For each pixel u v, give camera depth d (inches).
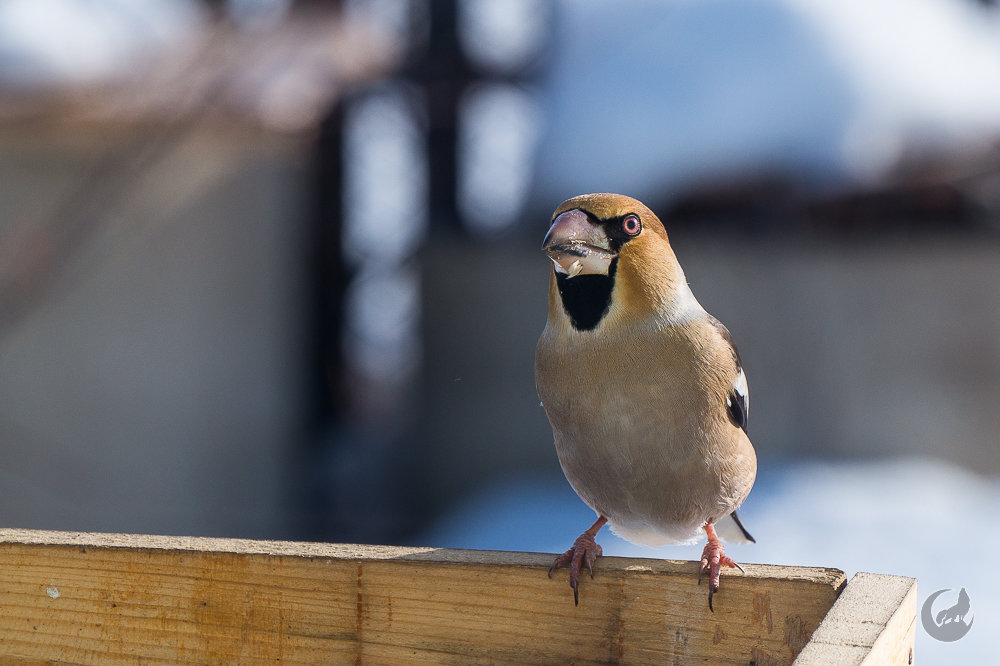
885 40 530.9
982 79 524.1
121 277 523.2
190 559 155.6
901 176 490.0
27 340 511.5
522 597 149.8
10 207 493.4
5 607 160.1
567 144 546.6
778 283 498.3
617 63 557.9
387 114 611.2
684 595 145.3
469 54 594.2
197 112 482.9
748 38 531.2
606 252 174.1
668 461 177.5
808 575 141.9
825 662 118.0
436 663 151.0
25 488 513.3
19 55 496.7
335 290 646.5
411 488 590.2
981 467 482.9
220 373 550.6
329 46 551.8
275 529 559.8
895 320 489.7
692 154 512.4
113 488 526.9
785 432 500.7
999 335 480.7
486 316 574.2
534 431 565.6
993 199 479.8
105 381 524.1
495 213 599.2
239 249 551.5
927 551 381.1
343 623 152.7
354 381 668.7
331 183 632.4
